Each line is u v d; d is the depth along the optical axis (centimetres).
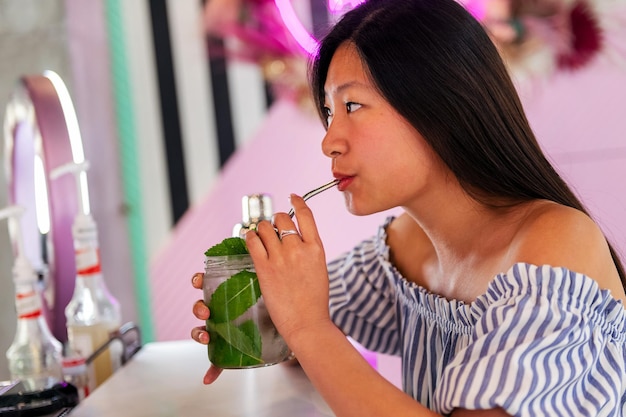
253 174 229
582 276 82
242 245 95
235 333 92
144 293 231
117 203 228
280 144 228
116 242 229
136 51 226
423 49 92
